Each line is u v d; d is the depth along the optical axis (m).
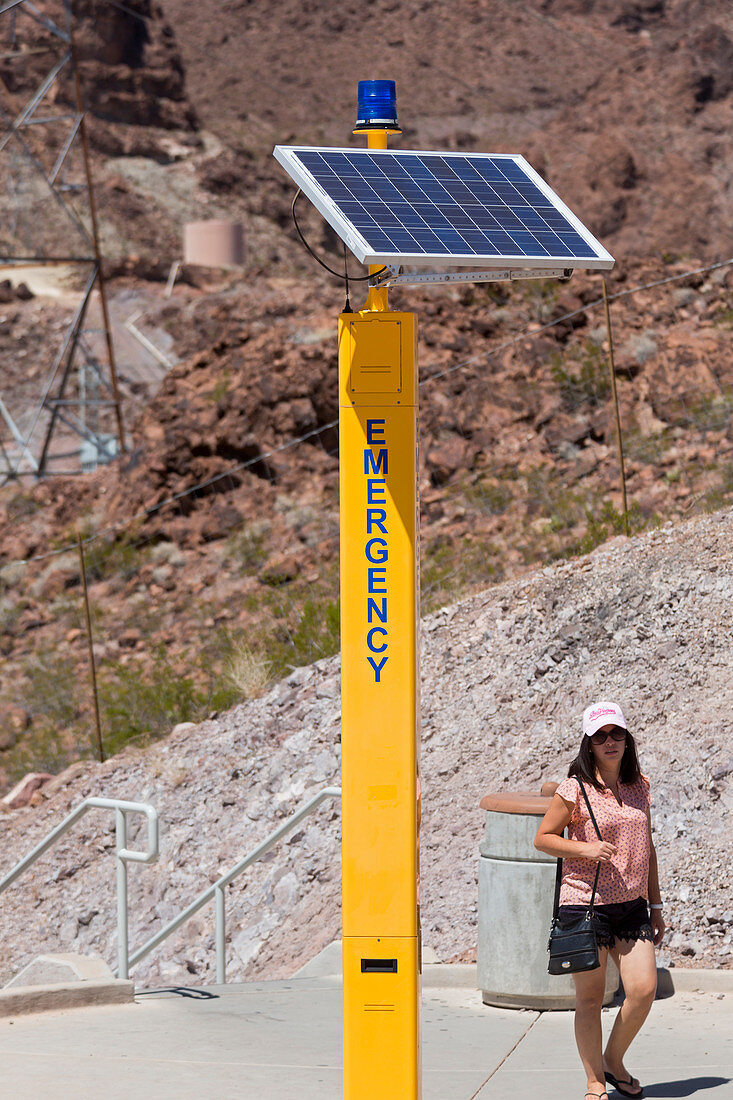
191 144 172.62
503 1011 9.72
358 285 47.84
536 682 15.86
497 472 26.16
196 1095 7.67
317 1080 8.00
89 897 16.47
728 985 9.90
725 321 28.97
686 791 12.45
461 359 29.98
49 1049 8.72
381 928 6.06
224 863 15.82
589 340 29.14
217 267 116.25
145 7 195.12
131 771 18.77
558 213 6.42
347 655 6.07
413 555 6.06
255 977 13.30
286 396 31.27
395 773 6.05
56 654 27.06
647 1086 7.73
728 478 21.44
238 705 19.80
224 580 28.06
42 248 131.62
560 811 7.36
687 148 158.12
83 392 75.75
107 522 33.16
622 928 7.39
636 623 15.91
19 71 175.38
